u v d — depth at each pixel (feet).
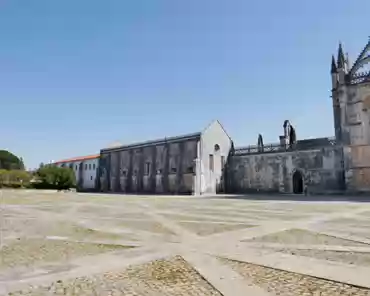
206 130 194.80
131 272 22.98
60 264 25.40
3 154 438.81
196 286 19.72
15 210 73.05
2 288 19.70
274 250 29.71
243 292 18.47
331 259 26.05
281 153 176.55
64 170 260.62
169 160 204.33
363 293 18.31
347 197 128.16
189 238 36.40
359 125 150.30
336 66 168.66
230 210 71.92
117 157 246.68
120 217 58.49
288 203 95.20
